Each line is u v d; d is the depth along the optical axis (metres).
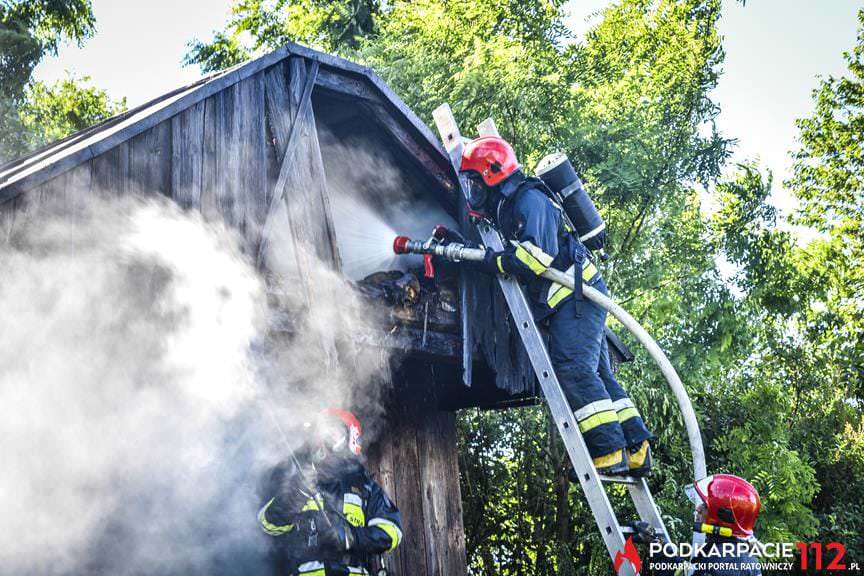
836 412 17.02
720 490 3.77
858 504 14.90
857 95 24.00
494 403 6.52
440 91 10.62
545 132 11.24
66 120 21.55
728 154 12.45
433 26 11.70
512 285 4.84
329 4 17.38
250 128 4.41
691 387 12.07
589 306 4.71
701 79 13.55
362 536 3.91
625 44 15.18
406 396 6.15
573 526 11.40
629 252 11.93
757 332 12.46
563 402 4.58
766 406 13.06
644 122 11.84
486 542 11.17
